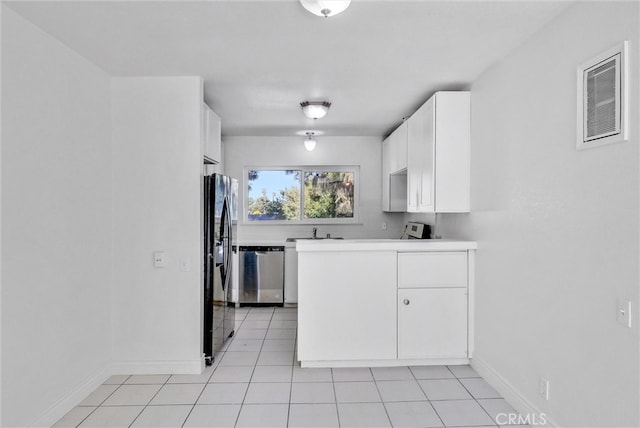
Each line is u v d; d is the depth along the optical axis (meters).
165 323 3.16
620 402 1.75
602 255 1.85
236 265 5.34
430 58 2.76
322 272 3.23
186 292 3.16
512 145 2.64
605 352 1.83
